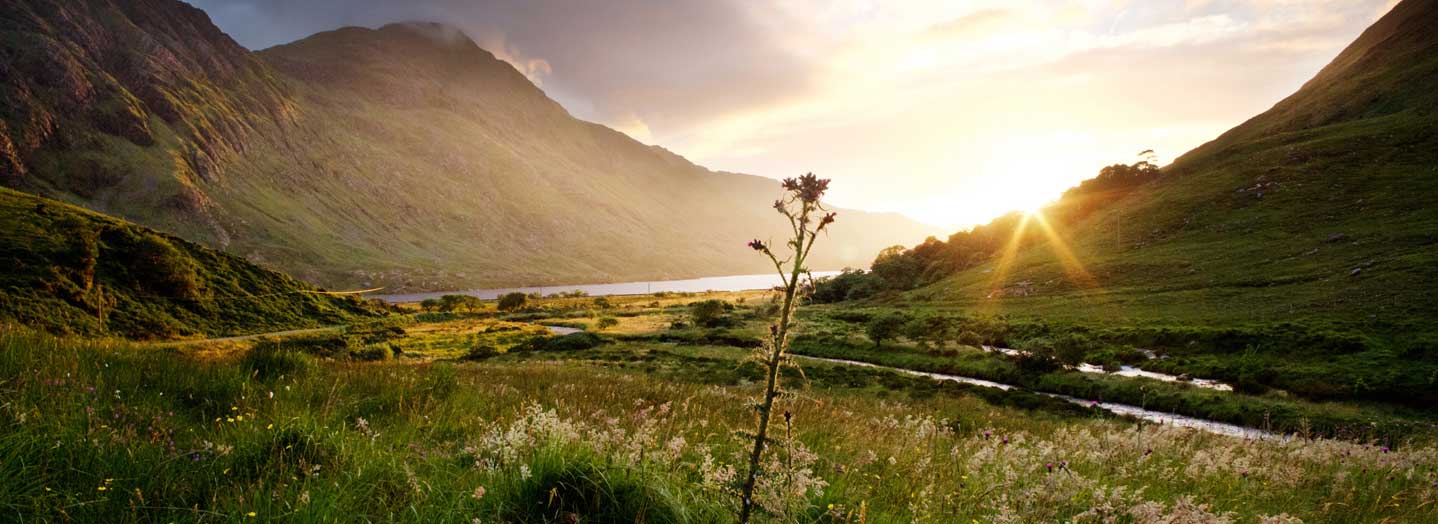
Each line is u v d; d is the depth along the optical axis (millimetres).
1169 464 7648
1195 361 44406
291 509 3098
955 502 4711
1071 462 6926
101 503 2986
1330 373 36375
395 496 3576
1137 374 43969
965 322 74688
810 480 3762
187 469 3723
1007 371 47562
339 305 114062
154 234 102812
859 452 6586
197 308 90250
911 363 56000
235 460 3963
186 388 6887
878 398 34156
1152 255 96062
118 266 88500
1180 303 66312
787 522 3355
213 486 3502
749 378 40469
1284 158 119250
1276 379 37875
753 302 149000
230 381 7277
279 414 5590
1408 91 136250
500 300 167000
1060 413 32688
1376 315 45469
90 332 73750
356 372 9859
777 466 3551
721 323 96000
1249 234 91188
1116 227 121500
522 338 93375
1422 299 47031
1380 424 28031
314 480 3660
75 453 3631
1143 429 10820
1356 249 70062
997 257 136750
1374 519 5684
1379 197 87625
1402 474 8016
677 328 94125
